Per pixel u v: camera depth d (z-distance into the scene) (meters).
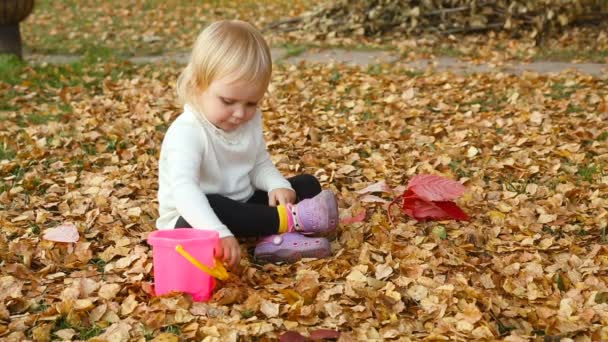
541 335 2.50
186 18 12.46
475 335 2.44
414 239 3.28
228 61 2.82
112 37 10.80
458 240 3.30
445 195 3.36
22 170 4.39
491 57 8.39
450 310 2.61
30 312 2.61
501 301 2.67
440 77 7.21
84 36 10.87
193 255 2.65
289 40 9.78
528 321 2.58
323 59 8.54
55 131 5.30
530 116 5.57
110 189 4.01
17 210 3.74
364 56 8.70
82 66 8.00
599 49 8.70
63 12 13.09
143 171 4.43
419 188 3.40
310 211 3.02
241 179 3.18
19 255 3.13
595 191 3.95
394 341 2.38
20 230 3.41
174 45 10.10
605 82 6.80
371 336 2.41
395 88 6.70
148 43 10.26
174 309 2.54
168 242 2.63
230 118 2.94
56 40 10.52
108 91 6.84
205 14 12.90
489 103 6.20
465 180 4.17
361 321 2.54
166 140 3.04
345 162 4.64
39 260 3.07
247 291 2.71
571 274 2.95
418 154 4.76
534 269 2.98
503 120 5.54
